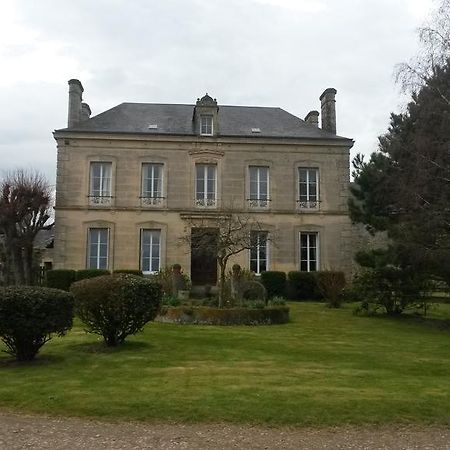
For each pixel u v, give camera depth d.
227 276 21.34
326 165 26.44
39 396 7.04
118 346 10.93
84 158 25.53
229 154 26.11
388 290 18.03
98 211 25.28
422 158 14.71
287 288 24.50
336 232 26.09
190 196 25.72
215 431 5.82
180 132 26.17
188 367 8.99
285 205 26.03
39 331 9.16
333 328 14.77
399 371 9.00
